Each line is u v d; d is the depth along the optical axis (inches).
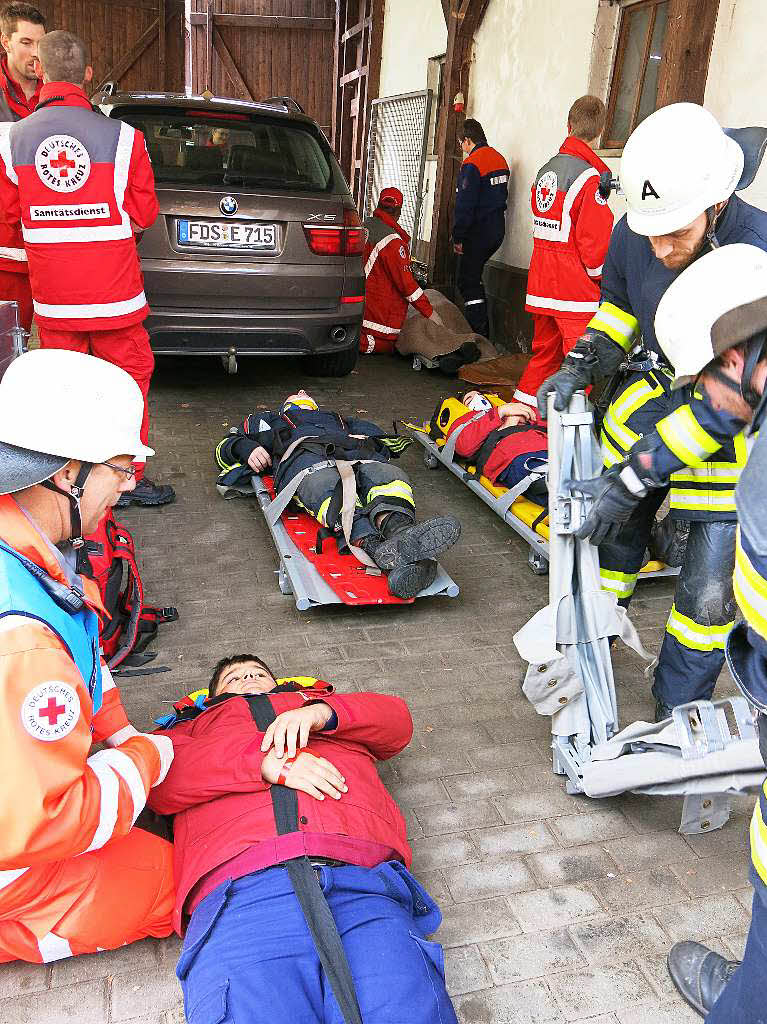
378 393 278.5
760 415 54.4
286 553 152.2
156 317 231.0
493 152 311.0
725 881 94.2
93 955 82.2
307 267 239.0
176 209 224.4
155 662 128.8
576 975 81.9
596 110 195.0
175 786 82.7
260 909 71.0
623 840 99.5
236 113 241.9
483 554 170.7
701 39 203.0
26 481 62.3
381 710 91.8
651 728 92.5
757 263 66.0
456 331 319.6
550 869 94.6
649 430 105.5
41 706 61.6
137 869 78.4
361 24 519.5
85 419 63.3
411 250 442.6
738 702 88.8
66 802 64.9
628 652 138.6
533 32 300.0
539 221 204.8
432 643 138.3
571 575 101.0
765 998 57.0
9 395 62.9
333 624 142.3
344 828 77.9
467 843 97.6
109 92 257.9
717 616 99.2
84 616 69.9
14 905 73.1
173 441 221.3
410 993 64.8
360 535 145.5
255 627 139.9
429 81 408.2
